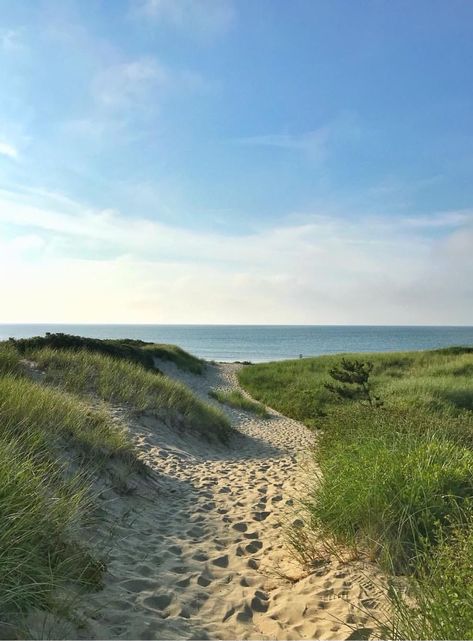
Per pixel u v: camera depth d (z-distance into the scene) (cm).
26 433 600
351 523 497
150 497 712
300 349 11544
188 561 491
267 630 362
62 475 557
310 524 548
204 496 770
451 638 271
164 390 1446
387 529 450
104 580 404
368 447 627
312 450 912
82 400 1123
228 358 8519
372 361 3228
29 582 328
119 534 528
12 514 360
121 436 834
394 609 336
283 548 539
